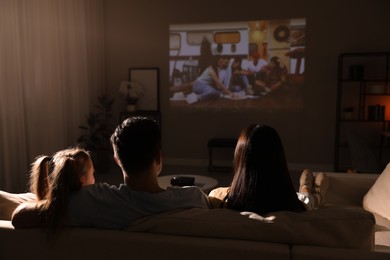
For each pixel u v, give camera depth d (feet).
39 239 3.37
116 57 18.16
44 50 13.28
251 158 3.65
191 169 16.81
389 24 15.39
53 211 3.37
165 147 18.12
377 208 7.00
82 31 15.88
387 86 15.53
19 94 11.93
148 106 17.97
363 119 15.44
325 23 15.93
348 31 15.78
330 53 16.03
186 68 17.46
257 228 3.14
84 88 16.20
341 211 3.29
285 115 16.74
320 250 2.94
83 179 4.11
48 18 13.42
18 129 11.91
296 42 16.26
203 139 17.69
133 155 3.34
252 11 16.51
